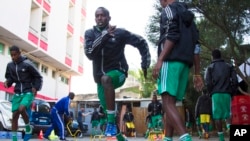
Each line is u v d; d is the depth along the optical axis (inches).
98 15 215.3
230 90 270.2
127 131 824.3
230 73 272.5
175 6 147.0
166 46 140.3
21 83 287.7
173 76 140.1
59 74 1301.7
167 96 139.9
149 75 672.4
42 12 1066.7
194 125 890.7
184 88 148.3
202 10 435.5
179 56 141.2
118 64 216.5
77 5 1390.3
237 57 468.4
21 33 912.3
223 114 270.7
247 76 440.8
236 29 447.2
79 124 829.2
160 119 565.6
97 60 217.6
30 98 287.6
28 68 287.0
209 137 642.8
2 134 539.2
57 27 1174.3
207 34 509.4
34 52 1041.5
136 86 2252.7
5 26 834.2
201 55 552.7
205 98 592.1
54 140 483.2
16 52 284.5
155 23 468.4
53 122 473.4
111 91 209.6
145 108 1007.0
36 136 644.1
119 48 216.4
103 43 206.1
